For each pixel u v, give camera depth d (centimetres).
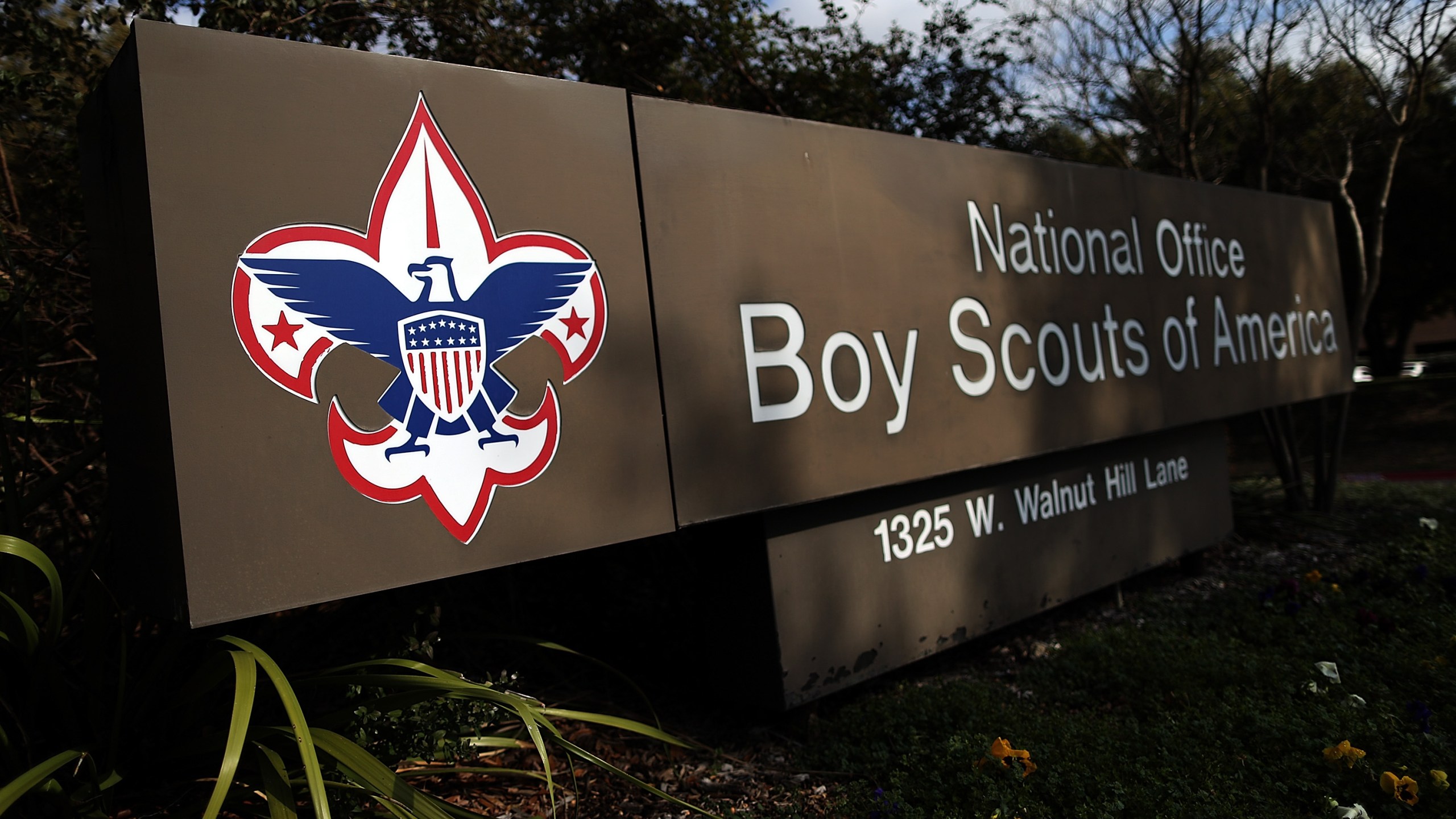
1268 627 536
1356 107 992
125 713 320
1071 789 343
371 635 414
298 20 472
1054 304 555
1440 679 430
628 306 355
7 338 421
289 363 276
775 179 411
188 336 260
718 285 385
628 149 359
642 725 367
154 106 258
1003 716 417
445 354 306
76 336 446
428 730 311
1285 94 988
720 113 392
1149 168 1231
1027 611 550
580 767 388
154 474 278
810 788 377
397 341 296
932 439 470
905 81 955
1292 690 431
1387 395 2247
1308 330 819
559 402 333
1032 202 548
